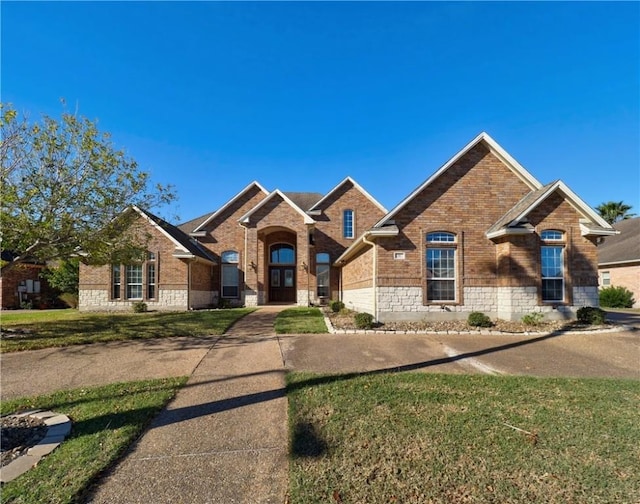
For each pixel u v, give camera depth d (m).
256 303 21.73
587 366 7.47
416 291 13.09
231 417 4.83
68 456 3.76
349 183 24.75
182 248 19.19
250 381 6.33
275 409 5.10
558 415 4.77
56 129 10.28
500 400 5.30
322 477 3.41
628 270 24.86
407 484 3.30
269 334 10.86
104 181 11.05
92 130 10.60
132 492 3.22
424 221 13.34
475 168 13.70
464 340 10.04
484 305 13.14
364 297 15.41
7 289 23.34
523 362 7.77
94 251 11.51
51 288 26.73
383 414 4.79
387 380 6.25
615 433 4.27
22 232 9.88
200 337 10.44
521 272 12.55
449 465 3.60
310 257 23.67
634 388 5.89
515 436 4.18
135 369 7.16
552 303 12.58
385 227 13.02
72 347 9.21
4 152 9.69
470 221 13.45
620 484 3.30
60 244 11.07
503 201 13.62
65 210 10.46
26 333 10.85
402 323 12.70
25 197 9.66
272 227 22.44
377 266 13.12
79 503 3.07
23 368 7.27
